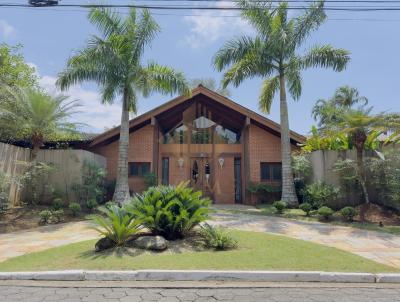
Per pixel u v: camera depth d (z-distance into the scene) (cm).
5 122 1358
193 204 783
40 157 1470
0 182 1103
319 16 1468
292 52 1533
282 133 1524
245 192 1905
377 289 493
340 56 1499
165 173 1991
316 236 898
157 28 1502
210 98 1867
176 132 2034
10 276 534
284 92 1558
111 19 1455
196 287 491
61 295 456
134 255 629
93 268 556
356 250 740
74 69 1389
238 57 1538
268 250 678
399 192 1182
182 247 695
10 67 1803
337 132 1341
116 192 1434
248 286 498
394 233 942
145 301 432
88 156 1526
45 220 1132
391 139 1405
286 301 435
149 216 736
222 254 641
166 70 1509
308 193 1419
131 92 1492
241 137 2031
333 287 499
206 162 1995
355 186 1370
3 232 975
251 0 1499
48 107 1334
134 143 1844
